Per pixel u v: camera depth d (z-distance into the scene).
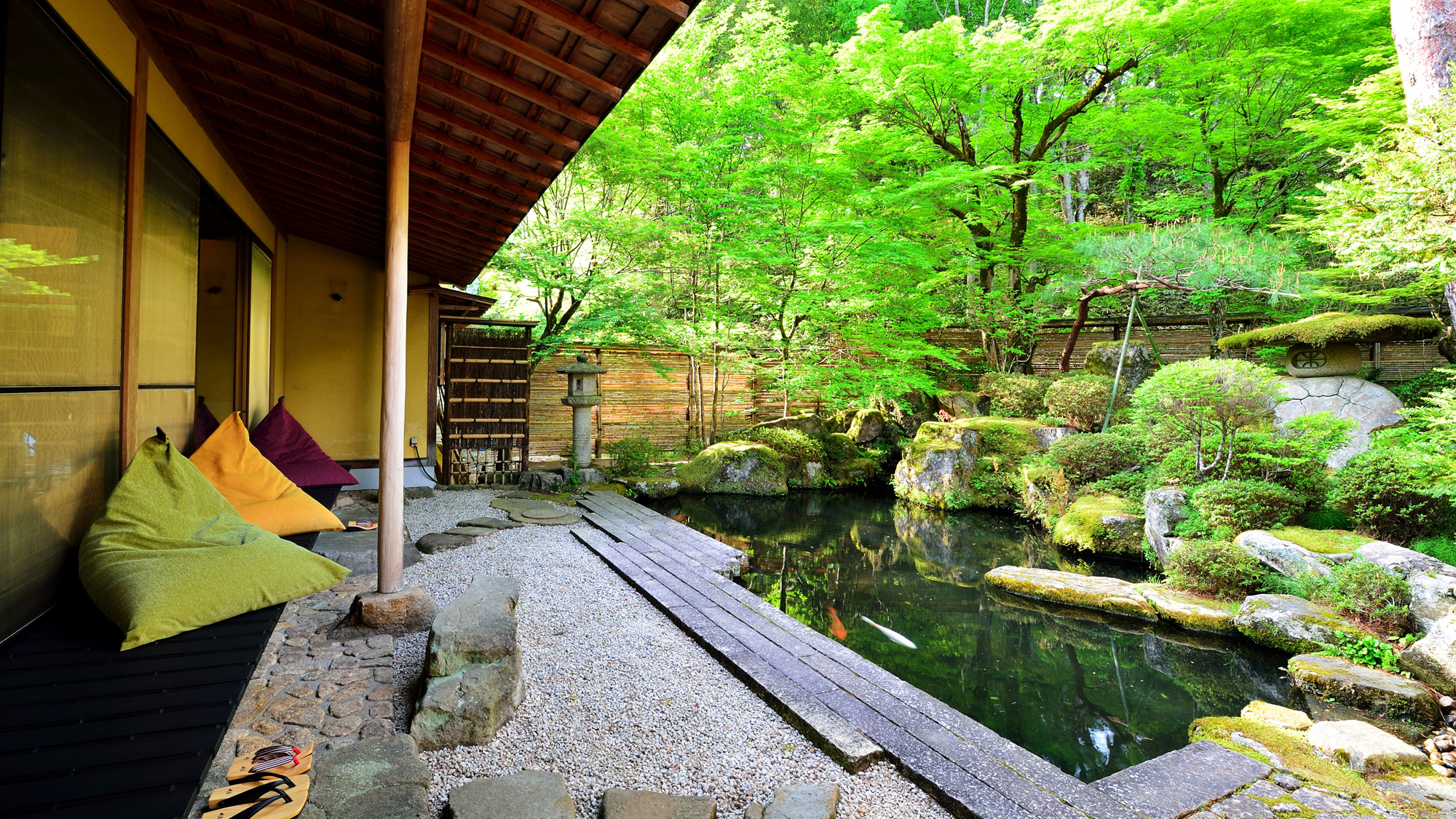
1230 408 5.37
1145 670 3.87
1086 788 2.21
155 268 3.40
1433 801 2.36
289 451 5.22
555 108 3.07
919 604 5.00
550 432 10.56
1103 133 10.66
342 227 6.45
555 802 1.87
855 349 10.76
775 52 11.09
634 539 5.43
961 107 10.64
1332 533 4.71
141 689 1.92
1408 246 3.76
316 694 2.46
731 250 9.60
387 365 3.25
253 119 4.30
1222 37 9.33
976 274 13.25
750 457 9.59
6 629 2.14
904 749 2.38
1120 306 11.66
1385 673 3.41
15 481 2.17
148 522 2.62
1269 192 10.55
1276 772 2.44
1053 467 7.76
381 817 1.73
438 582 4.08
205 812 1.69
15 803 1.40
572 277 10.23
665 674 2.99
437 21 2.60
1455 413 4.18
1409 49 4.26
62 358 2.44
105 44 2.72
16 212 2.11
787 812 1.92
